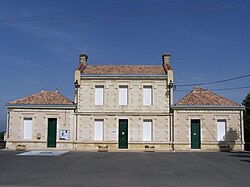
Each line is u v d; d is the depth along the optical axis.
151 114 36.75
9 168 19.73
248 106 49.19
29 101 37.38
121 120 37.12
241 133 35.91
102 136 36.97
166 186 13.98
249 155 29.77
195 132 36.19
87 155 28.97
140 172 18.27
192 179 15.90
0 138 41.50
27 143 36.66
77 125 36.88
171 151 34.97
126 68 38.91
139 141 36.53
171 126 36.53
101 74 37.38
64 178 15.95
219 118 36.12
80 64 39.31
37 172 18.05
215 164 22.20
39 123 36.88
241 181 15.38
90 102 37.19
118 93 37.28
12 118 36.97
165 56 39.44
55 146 36.72
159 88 37.19
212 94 38.03
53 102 37.28
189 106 36.09
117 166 20.95
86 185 14.06
